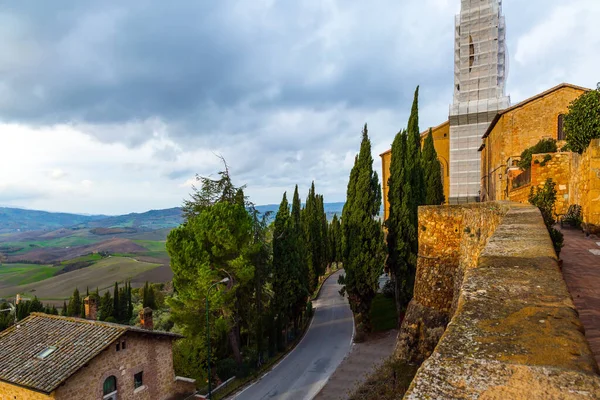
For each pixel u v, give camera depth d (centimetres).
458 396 168
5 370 1703
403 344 1802
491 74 4628
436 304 1709
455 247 1669
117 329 1873
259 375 2562
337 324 3684
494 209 1161
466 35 4759
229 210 2644
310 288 4491
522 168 2578
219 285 2573
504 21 4709
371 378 1931
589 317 478
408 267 2811
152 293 5653
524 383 175
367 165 2952
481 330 239
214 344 2700
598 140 1220
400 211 2839
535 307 268
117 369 1831
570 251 970
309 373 2511
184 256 2472
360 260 2875
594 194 1224
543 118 3084
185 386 2208
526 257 417
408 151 3061
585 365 187
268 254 3178
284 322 3105
